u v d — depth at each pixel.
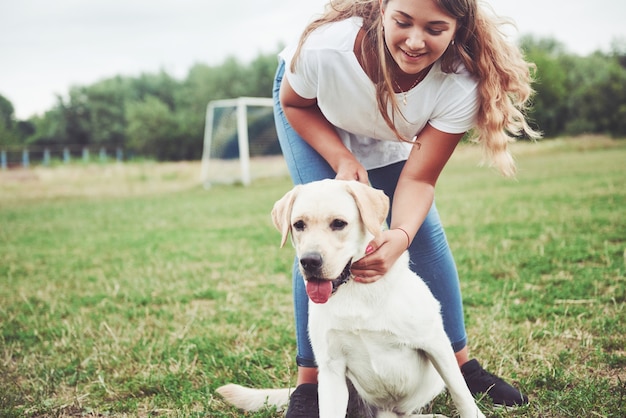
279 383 3.12
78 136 53.91
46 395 3.11
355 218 2.49
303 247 2.40
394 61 2.50
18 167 28.50
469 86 2.59
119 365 3.47
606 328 3.42
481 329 3.58
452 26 2.32
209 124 19.91
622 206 7.57
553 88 34.91
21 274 6.23
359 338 2.50
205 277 5.65
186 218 10.47
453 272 2.98
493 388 2.77
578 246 5.44
